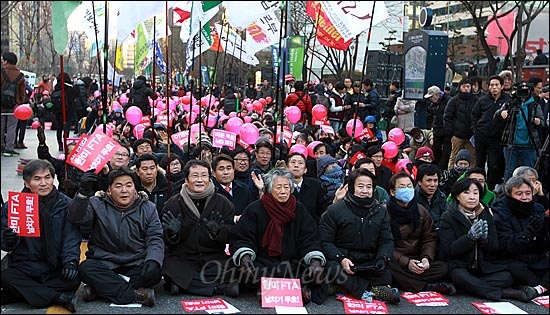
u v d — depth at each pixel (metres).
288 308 5.36
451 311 5.46
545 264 6.02
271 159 7.67
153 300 5.32
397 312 5.41
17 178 10.40
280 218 5.71
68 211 5.40
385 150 8.23
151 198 6.82
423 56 12.30
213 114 12.67
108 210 5.70
